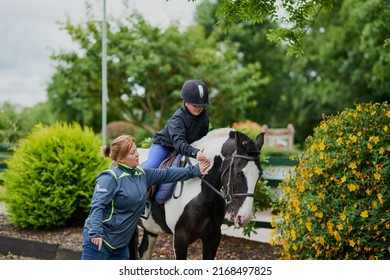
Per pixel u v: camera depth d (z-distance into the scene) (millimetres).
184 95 6422
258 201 10016
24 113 31844
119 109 31203
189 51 29719
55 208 10797
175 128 6371
